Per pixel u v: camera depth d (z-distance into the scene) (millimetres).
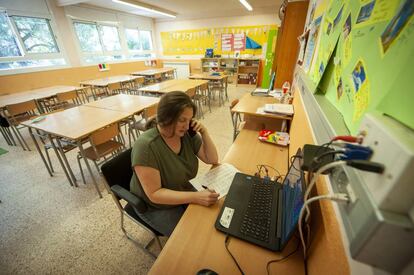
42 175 2256
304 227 614
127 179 1188
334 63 818
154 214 1080
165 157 953
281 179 1114
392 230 260
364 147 335
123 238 1483
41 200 1875
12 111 2680
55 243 1456
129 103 2723
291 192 784
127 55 6887
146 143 909
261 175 1168
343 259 401
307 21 2322
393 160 263
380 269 310
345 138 407
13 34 4004
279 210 809
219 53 7367
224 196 931
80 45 5309
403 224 252
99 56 5902
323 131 662
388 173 268
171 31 7809
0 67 3877
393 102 356
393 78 372
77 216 1685
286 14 2826
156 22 7895
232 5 5734
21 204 1832
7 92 3955
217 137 3131
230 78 7477
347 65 652
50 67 4688
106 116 2201
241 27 6703
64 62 4992
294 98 2127
